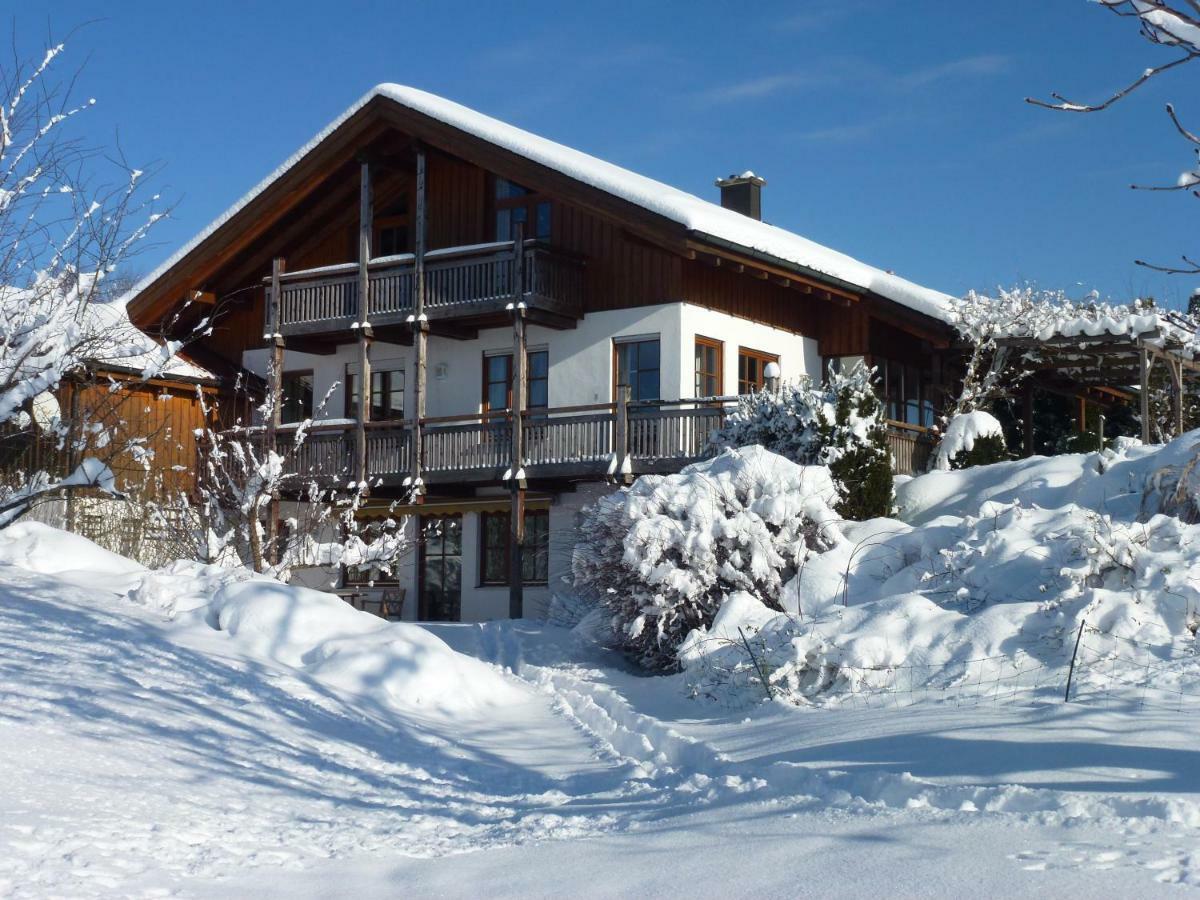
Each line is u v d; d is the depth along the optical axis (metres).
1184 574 9.74
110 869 5.43
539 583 24.02
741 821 6.19
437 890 5.35
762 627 11.58
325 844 6.40
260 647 12.08
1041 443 31.00
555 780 8.55
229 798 7.39
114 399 17.81
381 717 10.62
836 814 6.08
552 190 22.30
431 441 23.58
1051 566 10.95
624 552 14.55
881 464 17.45
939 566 12.09
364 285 24.39
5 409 10.68
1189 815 5.37
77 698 9.06
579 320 23.44
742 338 23.61
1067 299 29.27
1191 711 7.57
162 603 12.92
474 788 8.42
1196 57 5.98
